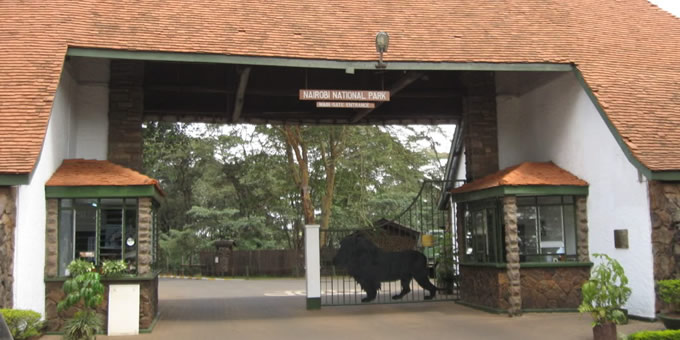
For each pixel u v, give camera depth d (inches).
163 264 1566.2
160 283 1197.7
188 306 693.9
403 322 537.0
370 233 833.5
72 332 411.2
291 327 516.7
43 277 472.1
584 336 448.1
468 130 676.7
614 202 535.5
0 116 462.3
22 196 433.4
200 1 612.1
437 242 798.5
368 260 673.6
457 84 698.8
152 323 512.7
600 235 554.9
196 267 1528.1
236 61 528.7
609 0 737.6
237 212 1488.7
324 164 1270.9
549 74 633.0
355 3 657.6
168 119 689.6
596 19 684.1
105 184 489.4
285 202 1508.4
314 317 580.4
